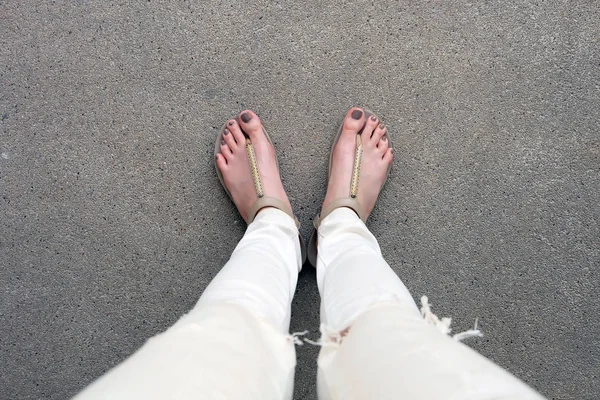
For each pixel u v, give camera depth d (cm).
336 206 67
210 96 70
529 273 70
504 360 70
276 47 70
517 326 70
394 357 34
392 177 71
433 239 71
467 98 70
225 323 39
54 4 70
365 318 41
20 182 70
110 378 31
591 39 70
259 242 60
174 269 70
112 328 70
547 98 71
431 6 70
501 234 71
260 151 69
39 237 70
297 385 69
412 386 30
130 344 70
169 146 71
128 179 70
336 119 71
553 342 70
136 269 70
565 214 70
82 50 70
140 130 70
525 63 70
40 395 69
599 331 70
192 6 70
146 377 30
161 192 70
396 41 70
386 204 71
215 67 70
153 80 70
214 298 46
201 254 70
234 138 69
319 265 61
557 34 70
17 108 70
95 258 70
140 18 70
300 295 70
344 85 71
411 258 71
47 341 70
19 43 70
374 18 70
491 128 70
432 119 71
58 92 70
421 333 36
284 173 71
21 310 70
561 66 70
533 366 70
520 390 28
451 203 71
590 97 70
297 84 71
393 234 71
